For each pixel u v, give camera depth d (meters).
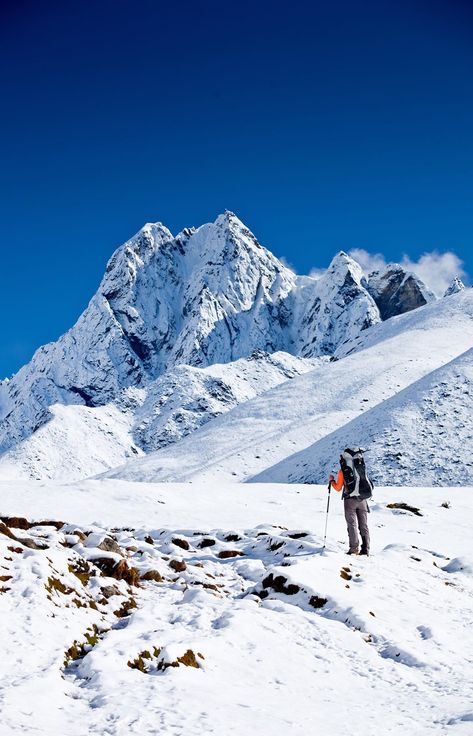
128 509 20.41
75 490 22.50
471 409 96.94
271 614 8.90
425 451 88.62
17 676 6.20
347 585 10.61
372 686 7.18
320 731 5.53
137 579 10.84
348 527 13.56
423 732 5.53
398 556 13.45
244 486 30.44
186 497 24.11
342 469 13.72
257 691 6.52
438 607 10.67
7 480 25.19
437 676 7.56
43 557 9.23
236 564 12.83
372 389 152.00
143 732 5.14
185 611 8.82
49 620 7.65
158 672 6.55
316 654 7.89
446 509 25.70
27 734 4.96
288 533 15.38
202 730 5.21
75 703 5.83
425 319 198.25
